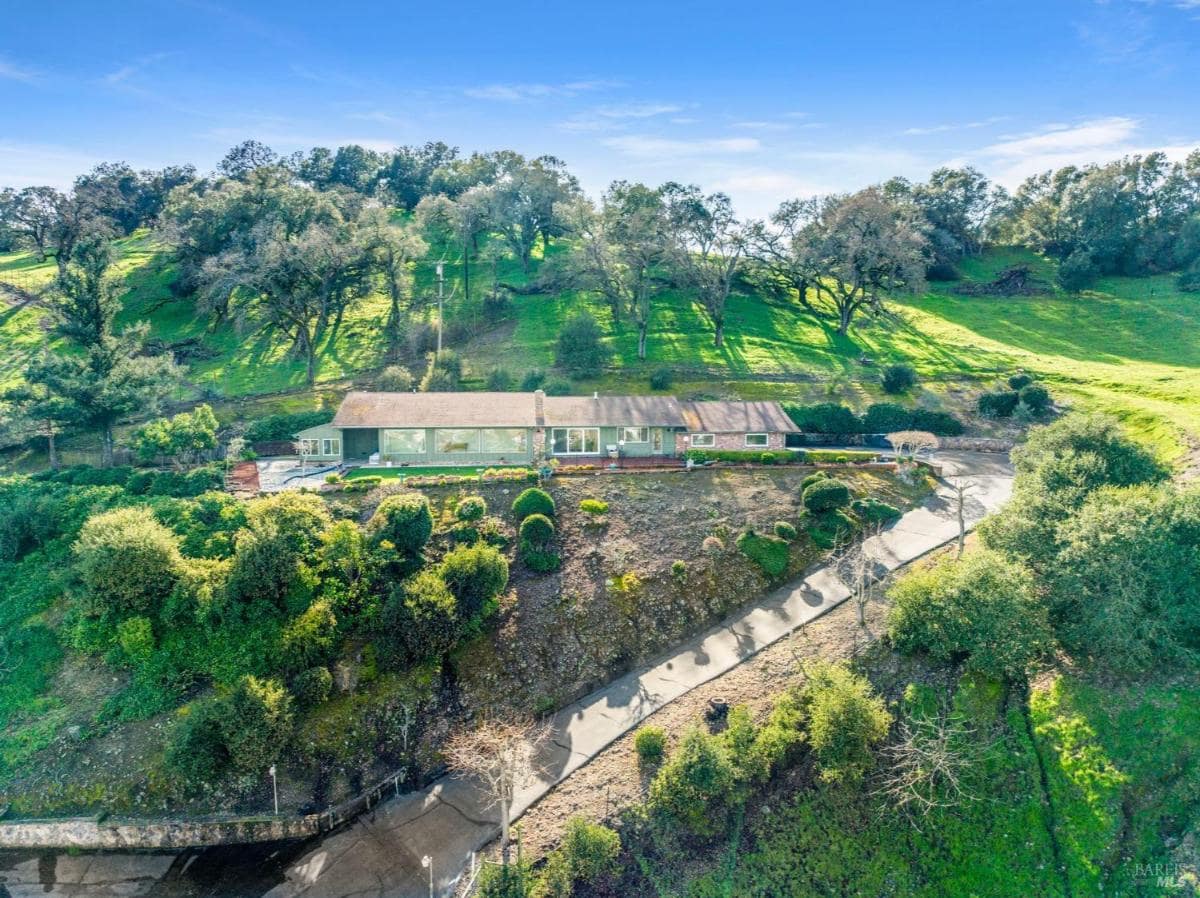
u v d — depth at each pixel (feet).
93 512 113.70
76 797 80.84
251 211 245.65
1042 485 105.19
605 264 234.38
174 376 157.89
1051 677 89.35
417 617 92.12
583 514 120.37
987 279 311.47
